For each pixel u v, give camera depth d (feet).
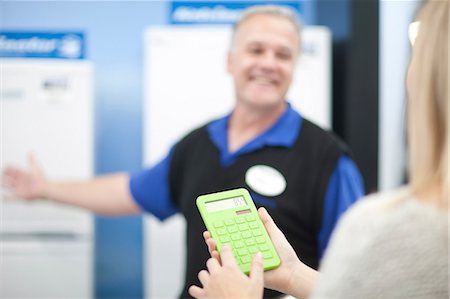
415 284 1.88
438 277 1.86
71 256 7.50
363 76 7.48
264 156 5.08
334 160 4.97
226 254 2.40
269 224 2.77
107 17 9.20
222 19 8.70
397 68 7.71
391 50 7.69
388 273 1.90
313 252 4.97
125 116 9.29
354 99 7.50
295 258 2.67
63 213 7.45
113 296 9.29
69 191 6.64
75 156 7.52
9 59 8.50
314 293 2.11
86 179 7.54
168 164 5.79
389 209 1.99
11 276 7.44
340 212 4.82
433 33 1.97
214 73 7.55
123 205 6.37
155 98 7.57
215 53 7.54
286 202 4.84
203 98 7.56
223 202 2.80
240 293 2.24
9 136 7.41
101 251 9.28
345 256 2.00
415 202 1.96
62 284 7.50
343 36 7.76
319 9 9.12
